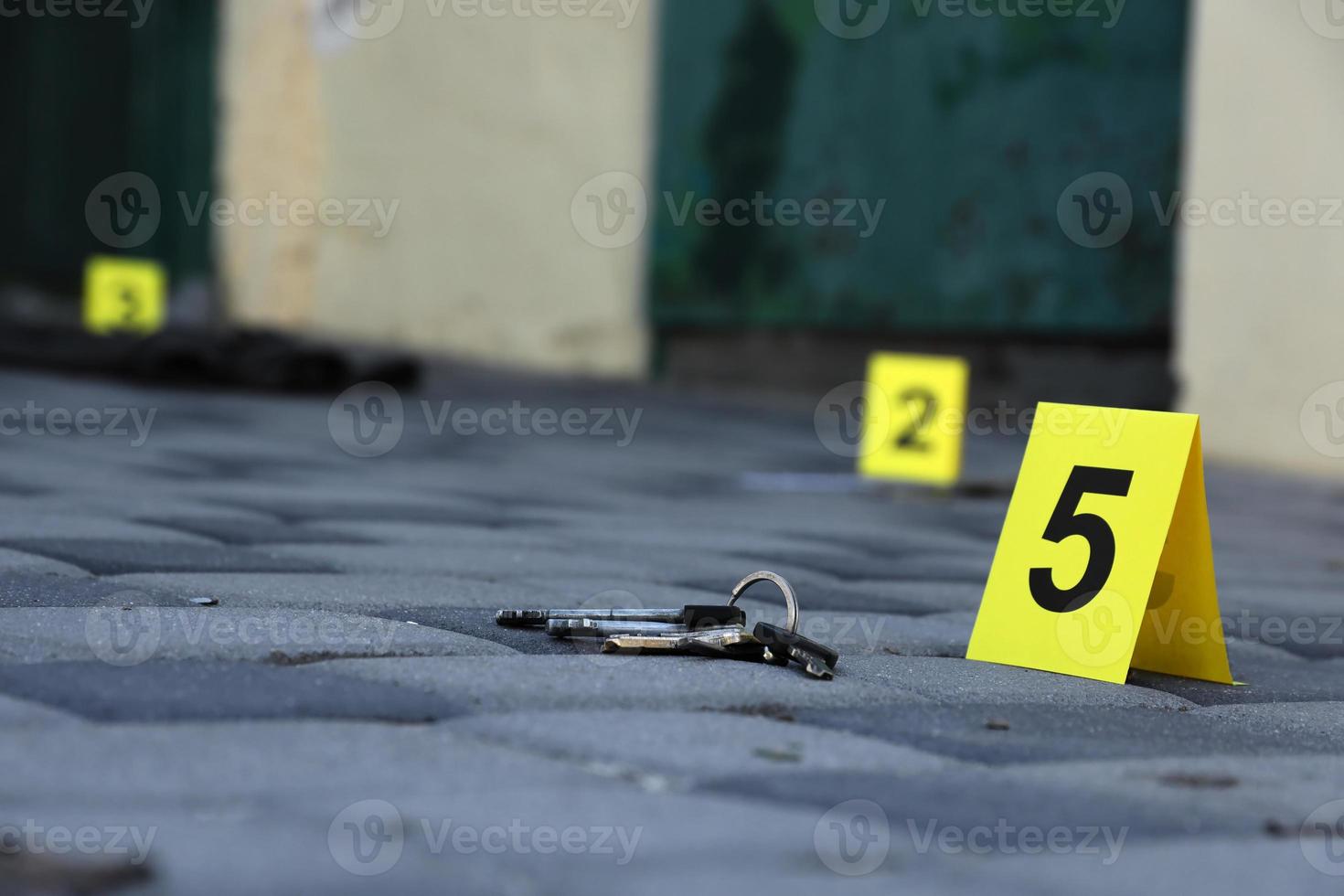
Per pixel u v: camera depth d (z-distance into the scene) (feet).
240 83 139.13
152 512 35.50
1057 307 79.61
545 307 112.47
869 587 30.48
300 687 16.99
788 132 95.09
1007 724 17.61
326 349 87.25
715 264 100.27
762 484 53.98
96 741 14.33
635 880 11.09
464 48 118.32
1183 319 72.43
